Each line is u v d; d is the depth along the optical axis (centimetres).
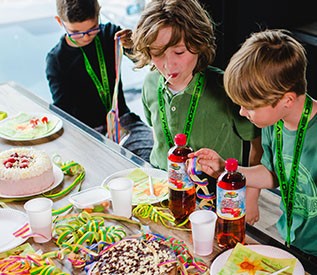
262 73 140
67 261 138
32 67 441
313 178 157
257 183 175
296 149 158
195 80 187
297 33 347
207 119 191
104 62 271
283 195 168
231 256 133
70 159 189
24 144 203
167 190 165
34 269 134
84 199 161
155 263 129
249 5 333
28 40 476
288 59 142
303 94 150
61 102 272
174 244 138
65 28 254
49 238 147
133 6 428
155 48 171
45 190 170
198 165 152
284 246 138
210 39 180
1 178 168
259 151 194
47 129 211
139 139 258
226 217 136
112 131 225
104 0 445
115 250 135
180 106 191
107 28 272
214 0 329
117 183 154
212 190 193
